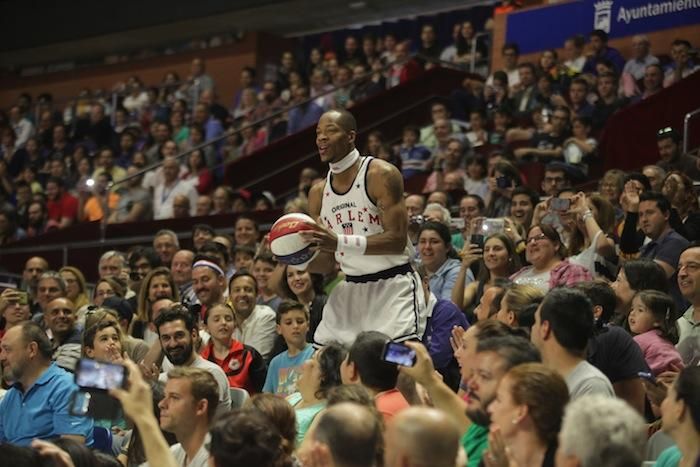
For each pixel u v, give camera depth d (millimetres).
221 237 13953
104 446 8516
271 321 10805
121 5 26953
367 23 25594
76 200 19344
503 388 5211
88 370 5230
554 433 5090
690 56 16734
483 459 5438
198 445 6969
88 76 28641
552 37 19547
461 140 16219
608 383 6281
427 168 16469
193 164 18703
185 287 12555
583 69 17828
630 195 10422
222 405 8758
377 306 7922
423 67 20031
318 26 26094
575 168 13961
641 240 10500
